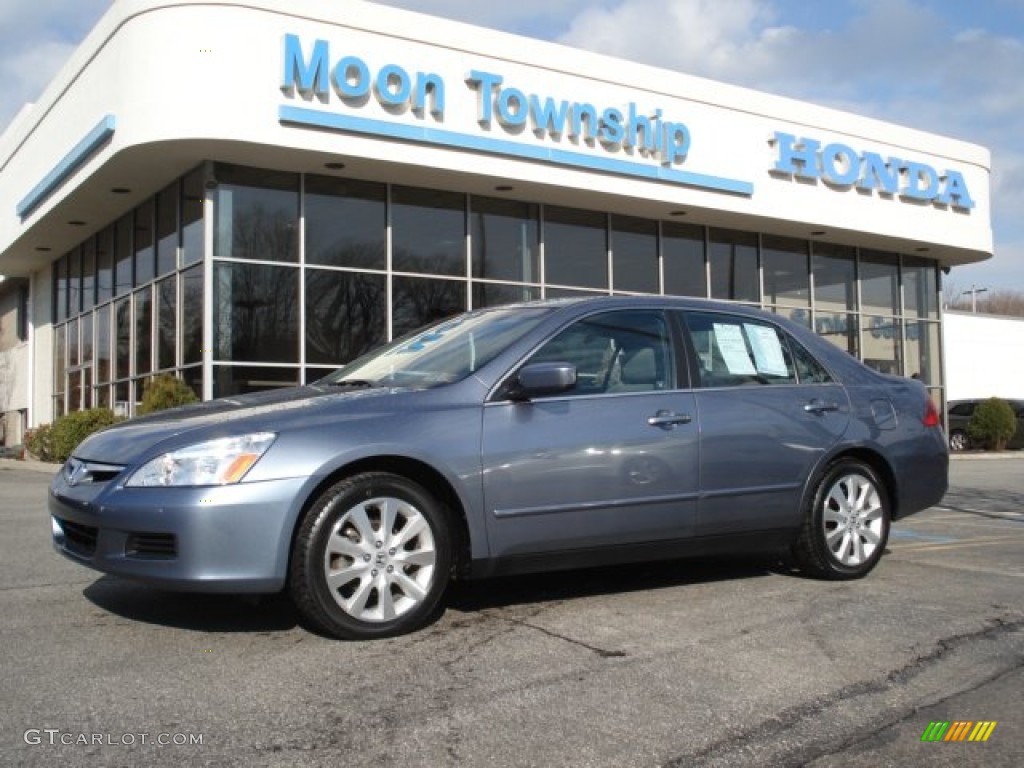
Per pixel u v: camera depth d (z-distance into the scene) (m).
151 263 16.34
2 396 26.42
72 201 16.67
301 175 14.95
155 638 4.34
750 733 3.33
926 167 21.41
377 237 15.59
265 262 14.59
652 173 16.94
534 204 17.28
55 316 22.02
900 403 6.08
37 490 11.59
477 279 16.56
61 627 4.52
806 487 5.51
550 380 4.56
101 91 14.60
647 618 4.79
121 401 17.64
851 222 20.08
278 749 3.12
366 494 4.28
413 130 14.39
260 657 4.07
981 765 3.12
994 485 13.48
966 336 34.28
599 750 3.16
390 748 3.14
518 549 4.62
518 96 15.39
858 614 4.91
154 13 13.30
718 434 5.19
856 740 3.29
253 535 4.04
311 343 14.88
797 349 5.84
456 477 4.45
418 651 4.17
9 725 3.31
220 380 14.18
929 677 3.94
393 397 4.55
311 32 13.70
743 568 6.11
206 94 13.13
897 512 6.00
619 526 4.86
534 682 3.79
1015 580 5.80
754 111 18.55
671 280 19.06
